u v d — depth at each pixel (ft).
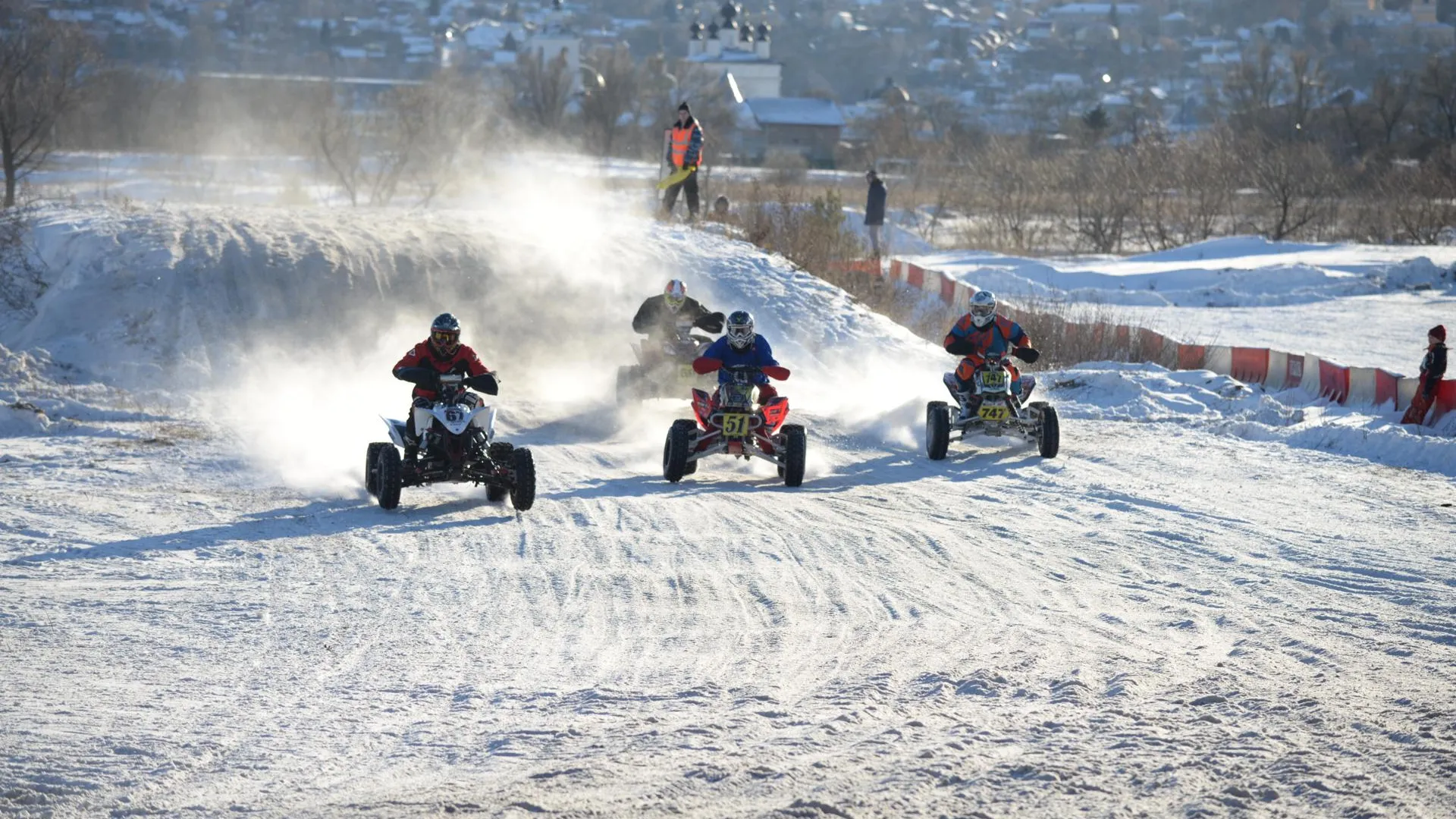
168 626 73.46
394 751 54.08
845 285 257.96
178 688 62.64
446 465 104.53
